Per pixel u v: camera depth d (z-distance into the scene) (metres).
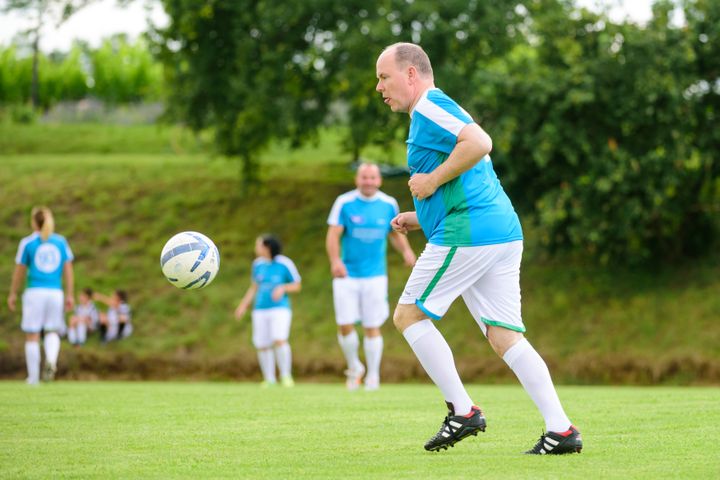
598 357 42.47
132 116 116.38
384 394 20.91
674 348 42.09
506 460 8.98
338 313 24.45
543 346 44.59
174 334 49.06
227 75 57.03
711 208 47.88
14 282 28.28
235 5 53.75
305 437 11.33
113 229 58.88
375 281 24.33
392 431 11.98
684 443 10.16
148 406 16.41
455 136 9.44
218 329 49.34
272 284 31.30
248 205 61.00
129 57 120.25
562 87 43.09
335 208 24.02
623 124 43.59
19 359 44.12
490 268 9.63
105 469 8.66
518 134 43.62
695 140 45.31
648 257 48.88
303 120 54.91
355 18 52.12
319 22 53.62
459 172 9.37
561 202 43.12
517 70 45.22
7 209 60.88
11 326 49.38
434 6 51.06
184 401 17.81
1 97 119.19
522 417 13.82
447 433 9.65
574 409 14.66
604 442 10.31
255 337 31.77
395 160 69.94
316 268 53.41
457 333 46.78
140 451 10.03
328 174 67.50
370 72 49.59
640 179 43.69
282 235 57.09
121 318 47.53
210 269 11.73
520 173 44.97
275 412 14.99
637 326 44.22
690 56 42.81
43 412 15.02
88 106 121.62
